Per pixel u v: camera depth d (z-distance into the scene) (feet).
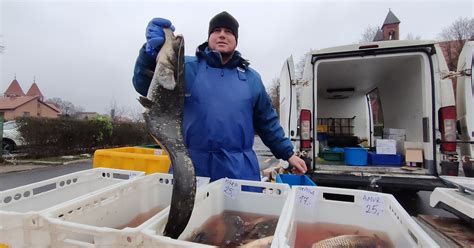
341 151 16.31
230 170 5.96
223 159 6.00
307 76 12.94
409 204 13.55
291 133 13.26
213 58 6.36
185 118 6.10
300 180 9.75
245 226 4.48
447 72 11.27
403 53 11.96
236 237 4.10
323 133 22.65
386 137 18.35
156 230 3.23
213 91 6.15
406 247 3.58
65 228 3.03
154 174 5.93
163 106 4.00
